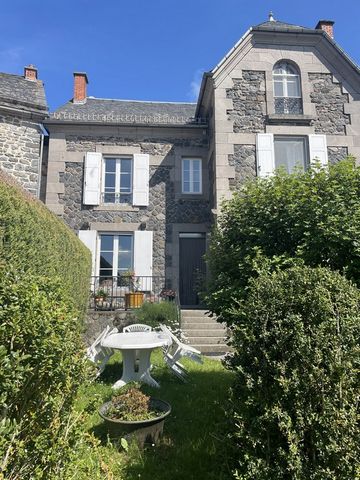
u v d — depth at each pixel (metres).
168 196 11.32
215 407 4.09
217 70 10.34
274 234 4.05
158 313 7.98
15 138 9.70
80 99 12.77
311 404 2.06
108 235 11.16
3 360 1.52
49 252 4.96
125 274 10.45
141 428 3.25
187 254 11.26
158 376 5.51
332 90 10.66
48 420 1.75
